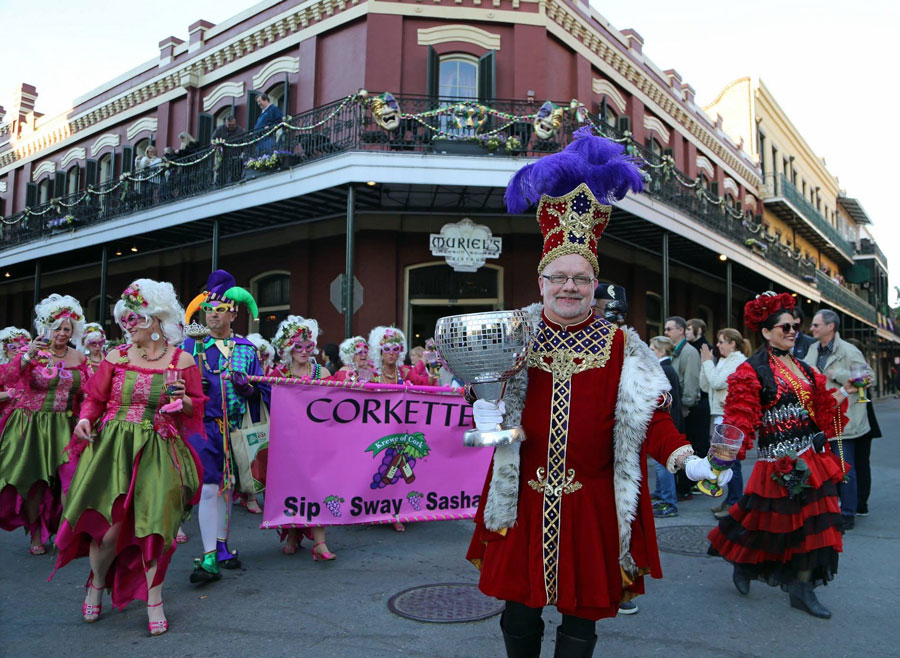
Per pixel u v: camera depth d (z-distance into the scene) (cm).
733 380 397
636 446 228
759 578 433
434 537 598
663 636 370
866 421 640
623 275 1653
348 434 525
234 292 501
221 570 490
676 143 1998
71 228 1691
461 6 1407
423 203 1349
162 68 1822
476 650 346
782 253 2216
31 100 2436
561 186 239
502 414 227
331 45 1444
